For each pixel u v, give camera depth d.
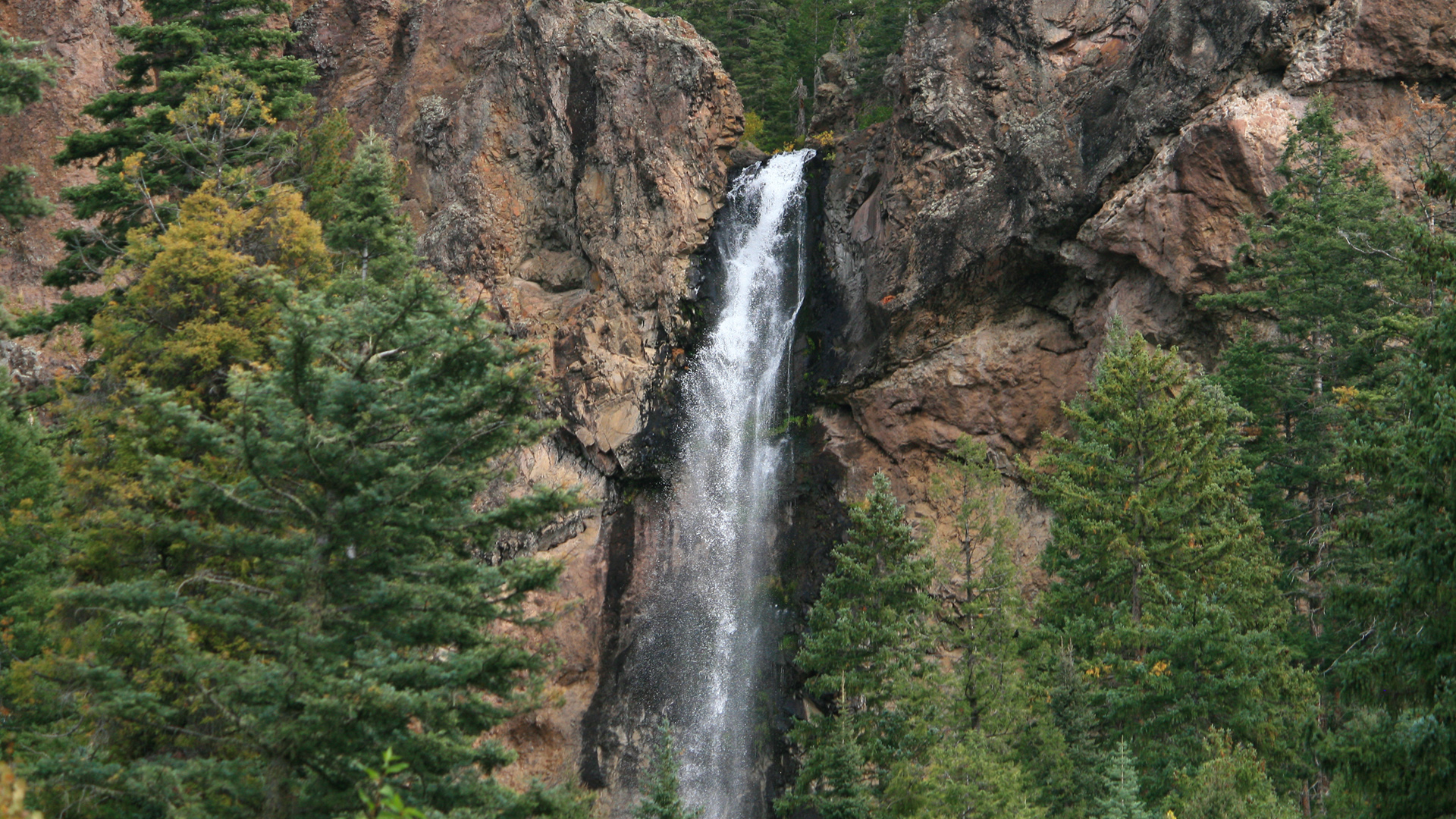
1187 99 69.56
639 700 79.81
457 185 92.50
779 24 124.38
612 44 93.88
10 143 81.19
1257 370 60.12
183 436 30.58
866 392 79.38
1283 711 45.91
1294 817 38.28
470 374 31.50
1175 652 46.19
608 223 90.00
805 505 81.44
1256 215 64.50
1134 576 51.62
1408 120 65.62
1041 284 75.19
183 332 44.31
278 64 60.22
